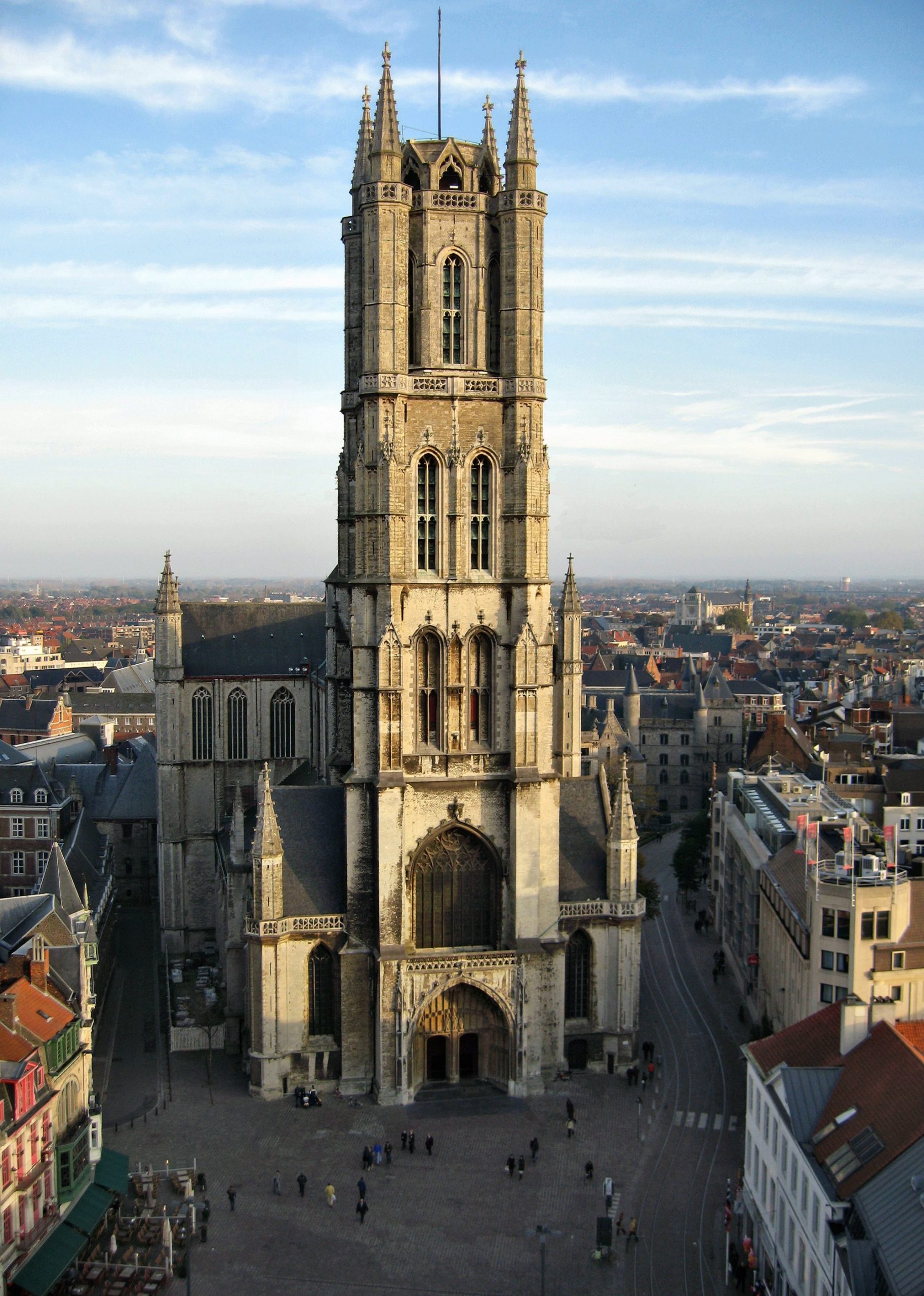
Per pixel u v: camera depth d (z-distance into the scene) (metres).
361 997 104.19
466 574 103.44
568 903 107.75
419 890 105.06
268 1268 79.31
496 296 104.75
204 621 148.88
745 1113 101.31
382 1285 77.25
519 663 102.94
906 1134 65.56
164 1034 119.31
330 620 121.62
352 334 113.69
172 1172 90.44
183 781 143.38
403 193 99.50
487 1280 78.00
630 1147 95.38
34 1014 83.00
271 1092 104.06
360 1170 91.94
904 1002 95.12
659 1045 115.94
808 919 99.88
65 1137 82.75
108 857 150.88
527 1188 89.25
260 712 145.62
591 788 117.38
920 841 145.38
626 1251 80.94
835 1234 64.25
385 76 98.50
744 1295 76.38
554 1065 107.75
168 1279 77.56
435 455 102.50
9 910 107.25
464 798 104.12
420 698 104.06
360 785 102.94
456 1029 106.31
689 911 164.50
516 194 101.25
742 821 142.38
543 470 103.25
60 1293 75.38
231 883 114.44
